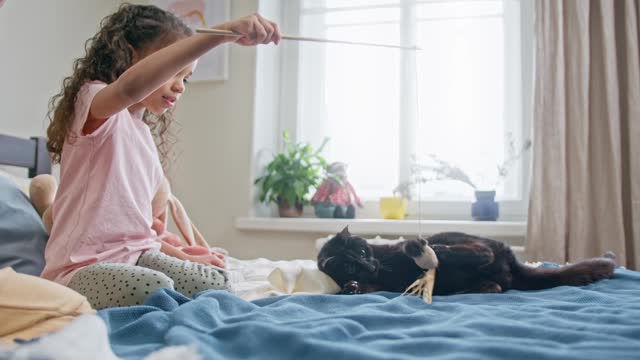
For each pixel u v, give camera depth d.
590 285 1.07
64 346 0.42
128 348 0.57
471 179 2.33
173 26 1.21
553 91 2.00
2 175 1.36
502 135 2.32
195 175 2.35
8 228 1.18
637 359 0.48
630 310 0.74
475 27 2.36
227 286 1.04
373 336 0.60
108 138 1.12
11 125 1.73
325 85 2.52
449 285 1.02
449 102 2.37
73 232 1.06
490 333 0.61
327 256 1.06
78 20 2.05
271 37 0.95
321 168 2.42
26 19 1.80
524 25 2.31
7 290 0.63
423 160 2.37
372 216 2.40
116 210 1.11
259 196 2.36
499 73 2.33
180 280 1.01
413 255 0.97
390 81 2.45
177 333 0.57
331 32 2.52
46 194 1.37
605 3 1.97
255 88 2.31
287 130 2.53
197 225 2.34
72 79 1.16
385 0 2.46
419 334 0.60
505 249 1.07
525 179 2.26
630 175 1.94
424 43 2.40
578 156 1.96
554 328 0.63
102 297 0.85
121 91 0.94
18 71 1.76
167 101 1.18
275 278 1.11
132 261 1.08
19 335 0.61
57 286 0.68
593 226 1.96
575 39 2.00
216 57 2.34
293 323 0.65
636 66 1.94
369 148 2.46
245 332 0.58
